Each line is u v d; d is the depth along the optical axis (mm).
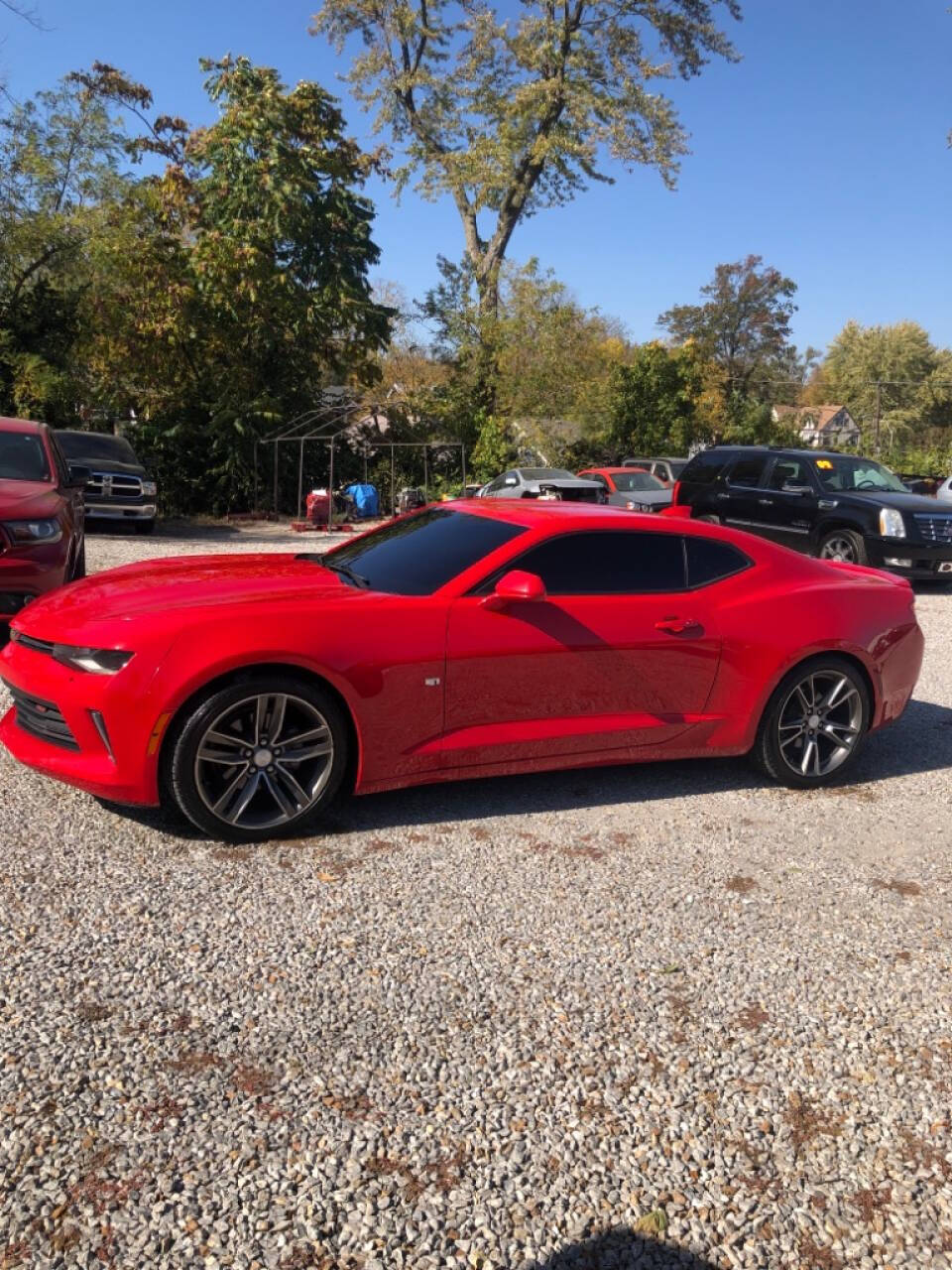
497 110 33375
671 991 3104
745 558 5000
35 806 4207
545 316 31203
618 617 4527
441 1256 2055
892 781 5320
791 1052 2826
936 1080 2734
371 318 26547
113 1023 2758
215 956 3135
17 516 6383
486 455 30156
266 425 25156
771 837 4410
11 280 25219
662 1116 2525
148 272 24406
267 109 24641
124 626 3807
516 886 3766
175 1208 2131
